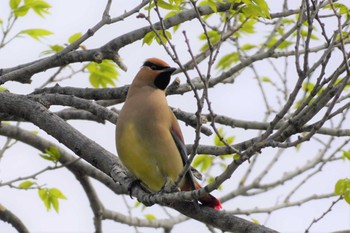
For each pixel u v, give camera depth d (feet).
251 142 34.32
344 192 35.63
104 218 47.34
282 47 46.73
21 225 45.78
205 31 27.55
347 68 25.84
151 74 35.19
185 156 34.32
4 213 45.47
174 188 29.25
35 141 44.68
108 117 36.32
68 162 45.21
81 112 42.09
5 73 38.86
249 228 30.09
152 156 33.24
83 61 37.14
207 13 37.14
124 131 33.40
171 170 33.45
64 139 34.86
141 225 48.06
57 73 42.45
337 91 26.45
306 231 35.81
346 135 38.55
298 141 26.04
